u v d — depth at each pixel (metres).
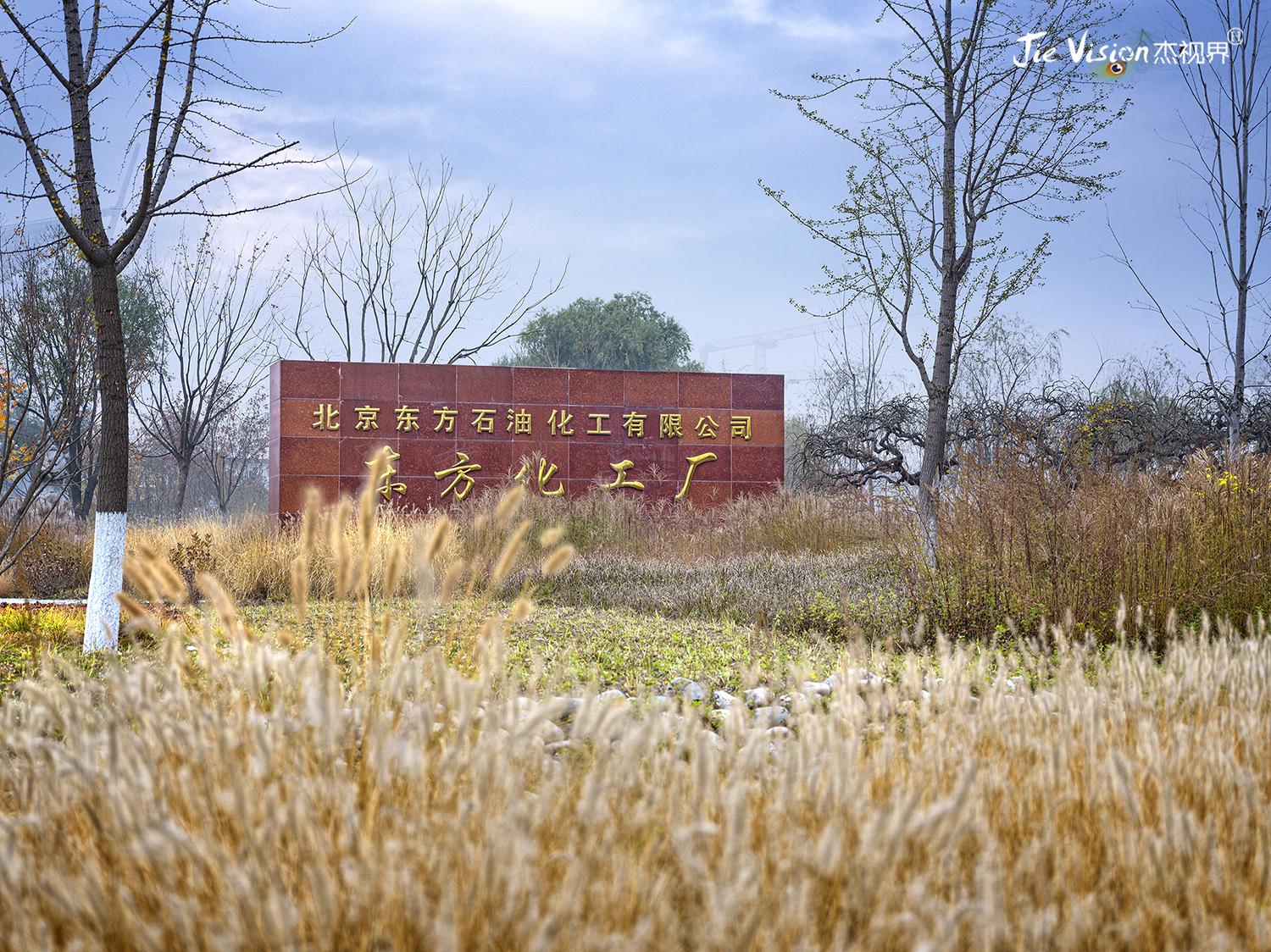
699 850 2.11
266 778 2.26
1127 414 15.91
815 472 19.06
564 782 2.42
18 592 12.65
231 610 2.98
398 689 2.72
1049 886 2.14
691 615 9.76
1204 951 1.88
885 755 2.79
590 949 1.63
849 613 8.48
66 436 9.55
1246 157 10.70
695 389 20.38
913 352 11.02
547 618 8.83
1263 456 9.17
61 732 3.28
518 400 19.56
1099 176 10.66
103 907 1.79
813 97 11.09
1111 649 6.50
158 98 8.16
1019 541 8.05
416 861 1.90
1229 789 2.60
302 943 1.68
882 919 1.75
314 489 3.10
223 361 22.03
